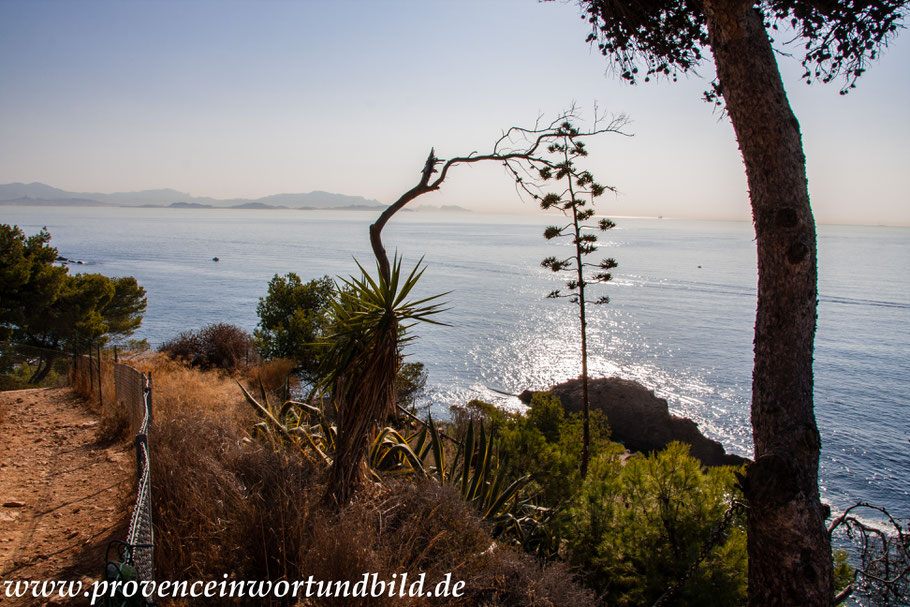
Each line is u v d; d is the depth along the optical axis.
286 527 4.05
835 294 128.00
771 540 3.90
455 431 9.87
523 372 56.34
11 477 6.53
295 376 16.20
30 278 22.39
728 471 5.66
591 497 5.71
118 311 29.00
